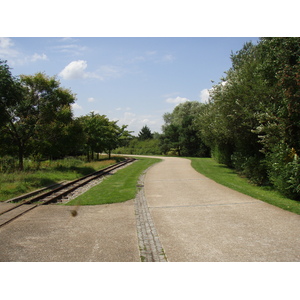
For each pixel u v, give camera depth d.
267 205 7.80
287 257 4.34
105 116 36.06
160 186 12.23
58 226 6.26
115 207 8.24
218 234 5.49
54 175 15.87
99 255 4.59
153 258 4.46
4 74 14.02
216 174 16.16
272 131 9.83
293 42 9.34
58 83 19.59
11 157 19.50
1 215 7.16
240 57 17.91
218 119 15.59
